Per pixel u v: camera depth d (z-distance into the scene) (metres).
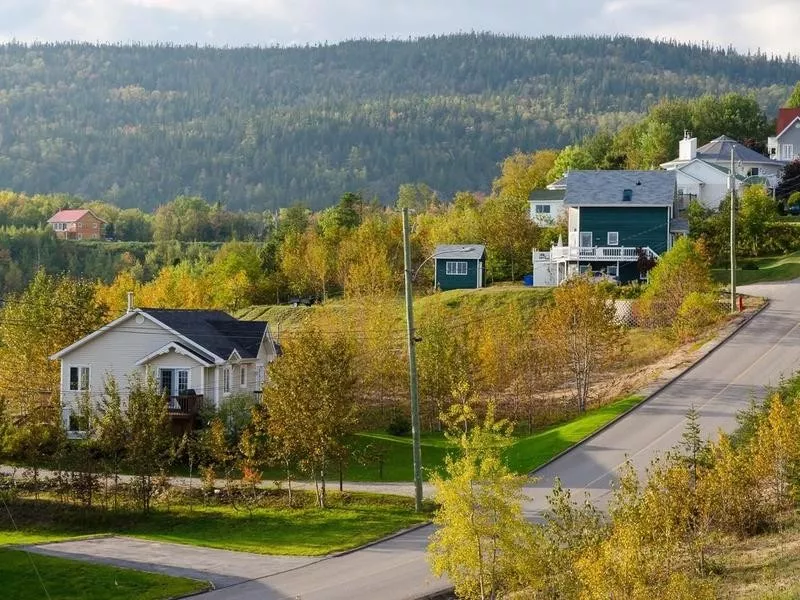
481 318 79.06
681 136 138.50
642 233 89.88
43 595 34.44
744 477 35.22
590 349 62.00
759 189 95.56
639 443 49.28
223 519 45.66
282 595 33.97
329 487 49.59
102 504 47.81
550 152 161.25
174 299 88.00
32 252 163.88
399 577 35.84
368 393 68.25
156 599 33.75
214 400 59.12
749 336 66.81
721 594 28.34
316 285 104.38
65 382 60.56
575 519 29.98
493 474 30.89
